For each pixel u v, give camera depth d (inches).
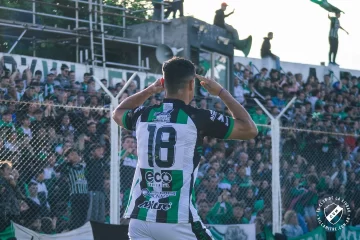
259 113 1387.8
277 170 986.7
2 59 1202.0
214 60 1632.6
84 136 952.3
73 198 914.1
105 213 949.2
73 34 1545.3
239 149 1093.8
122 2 2114.9
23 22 1505.9
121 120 423.5
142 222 401.4
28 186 885.8
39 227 877.8
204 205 1011.3
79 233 837.2
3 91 1081.4
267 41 1733.5
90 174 940.0
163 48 1547.7
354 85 1886.1
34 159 903.1
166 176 401.1
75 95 1111.0
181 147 402.0
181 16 1688.0
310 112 1614.2
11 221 815.1
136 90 1300.4
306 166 1137.4
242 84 1649.9
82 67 1325.0
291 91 1648.6
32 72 1245.1
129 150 984.9
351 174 1205.7
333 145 1193.4
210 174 1036.5
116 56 1694.1
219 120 407.5
